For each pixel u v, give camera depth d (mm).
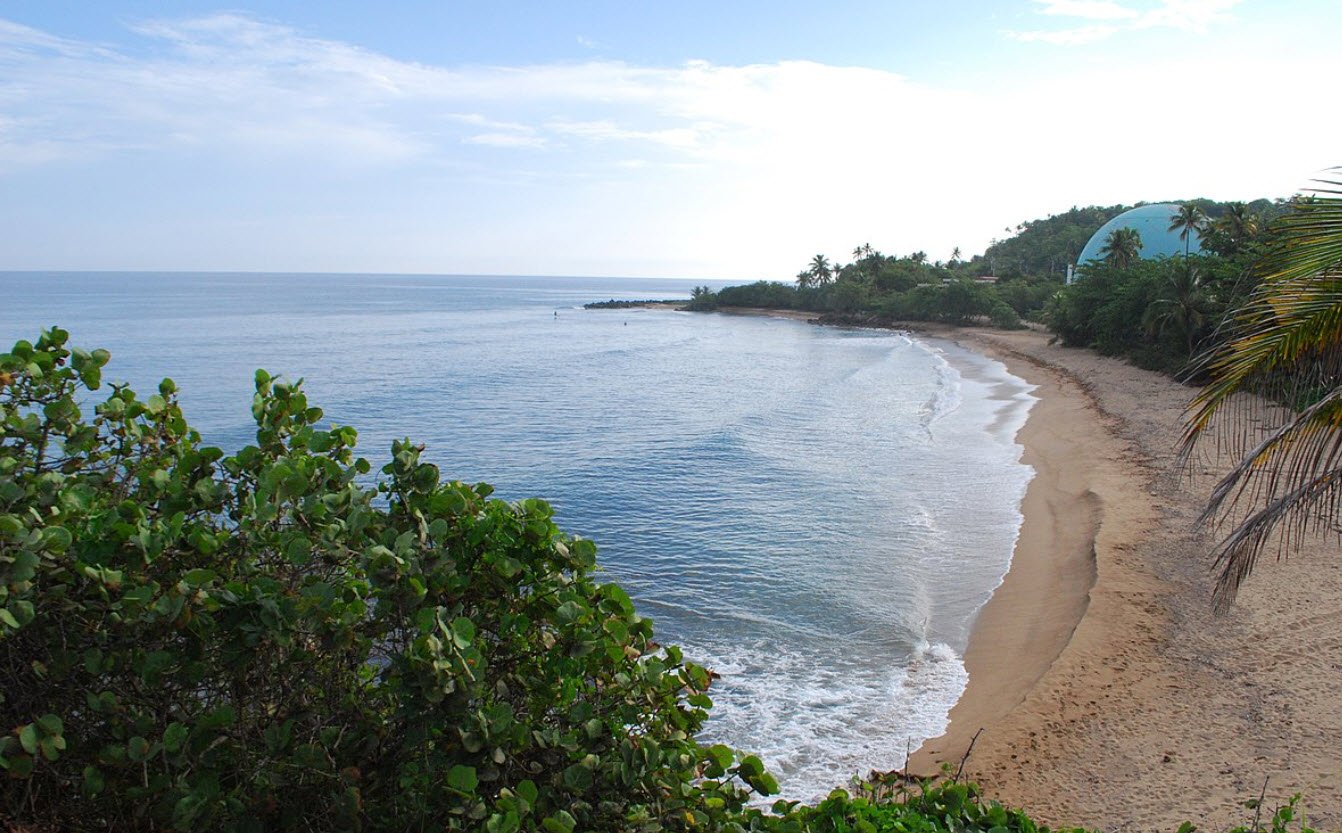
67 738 3492
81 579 3496
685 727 4527
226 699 3771
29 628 3406
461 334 98188
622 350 79625
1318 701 11211
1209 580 15812
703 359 71312
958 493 24969
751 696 13016
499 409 44062
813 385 53312
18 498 3457
